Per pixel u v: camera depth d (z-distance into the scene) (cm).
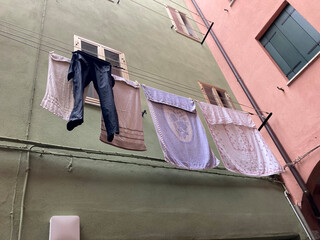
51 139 363
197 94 681
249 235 457
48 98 328
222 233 425
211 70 838
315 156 578
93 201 338
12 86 382
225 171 527
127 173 394
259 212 509
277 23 771
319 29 625
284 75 708
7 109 356
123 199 363
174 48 786
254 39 812
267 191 567
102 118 348
